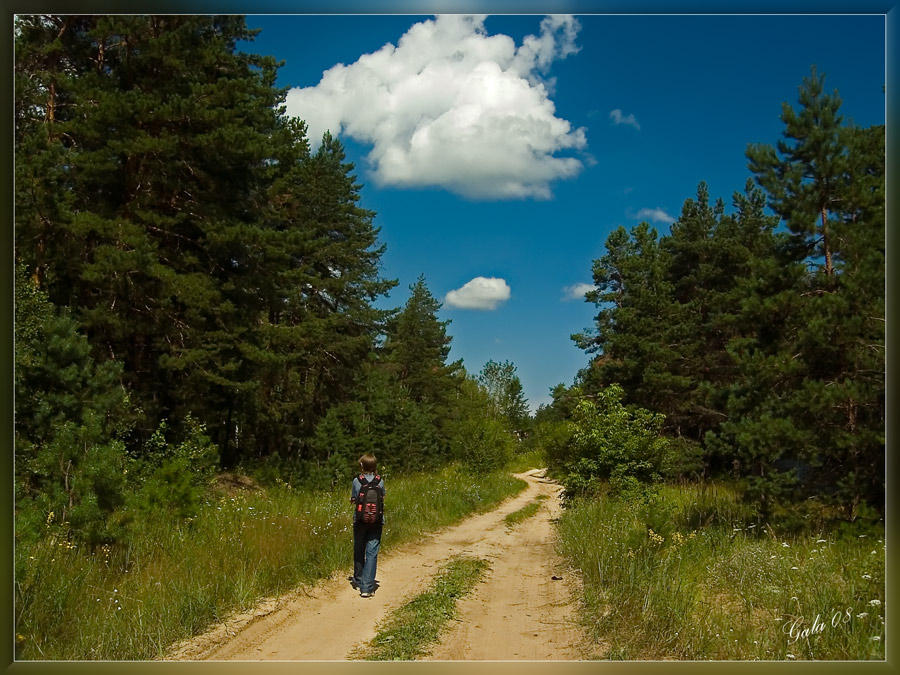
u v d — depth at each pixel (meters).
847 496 10.17
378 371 32.50
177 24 18.30
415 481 26.41
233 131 17.70
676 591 7.34
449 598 8.65
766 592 7.09
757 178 11.56
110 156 16.69
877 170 10.76
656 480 17.80
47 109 16.50
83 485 8.37
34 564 6.79
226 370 20.19
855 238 10.19
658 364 35.12
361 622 7.69
